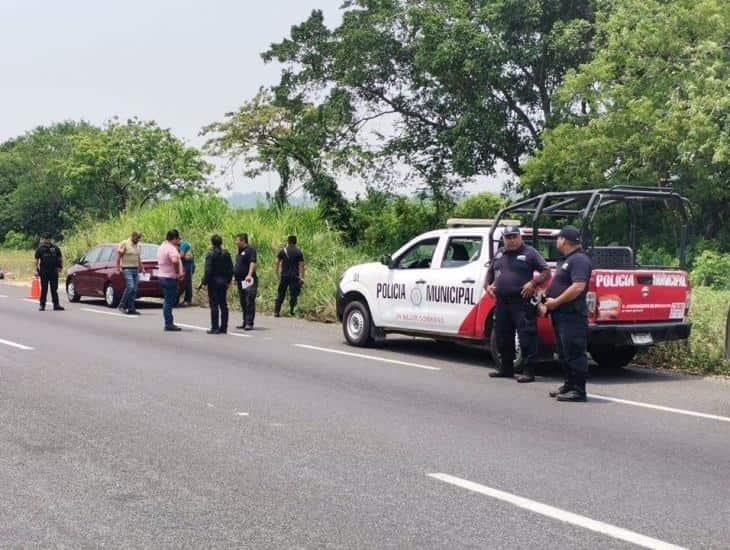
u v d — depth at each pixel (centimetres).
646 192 1150
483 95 3191
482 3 3294
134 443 727
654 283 1130
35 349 1323
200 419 827
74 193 6141
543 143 2994
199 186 6003
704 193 2675
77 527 519
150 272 2152
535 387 1052
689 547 493
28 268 4200
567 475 643
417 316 1311
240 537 503
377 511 554
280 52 3578
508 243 1098
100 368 1140
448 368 1202
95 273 2241
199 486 605
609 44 2864
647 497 589
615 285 1095
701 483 626
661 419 861
